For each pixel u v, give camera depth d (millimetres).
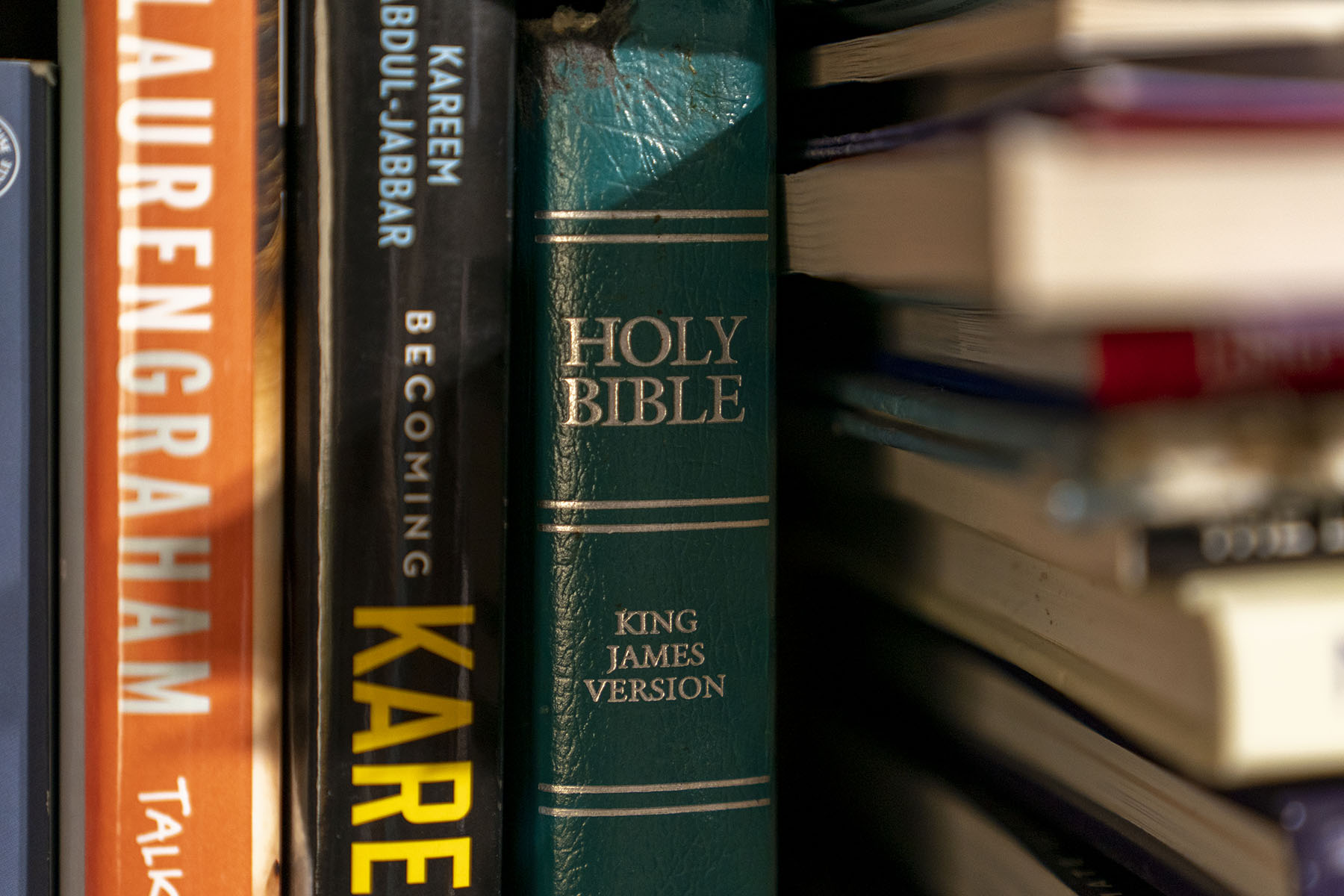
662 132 357
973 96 300
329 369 342
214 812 352
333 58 338
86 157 341
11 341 341
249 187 345
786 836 480
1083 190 213
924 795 402
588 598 358
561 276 355
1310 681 233
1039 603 321
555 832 360
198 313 346
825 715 486
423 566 347
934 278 245
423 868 350
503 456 350
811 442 455
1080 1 248
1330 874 249
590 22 355
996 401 286
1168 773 291
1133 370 242
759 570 368
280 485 353
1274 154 220
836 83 381
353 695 346
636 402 358
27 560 344
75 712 349
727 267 362
